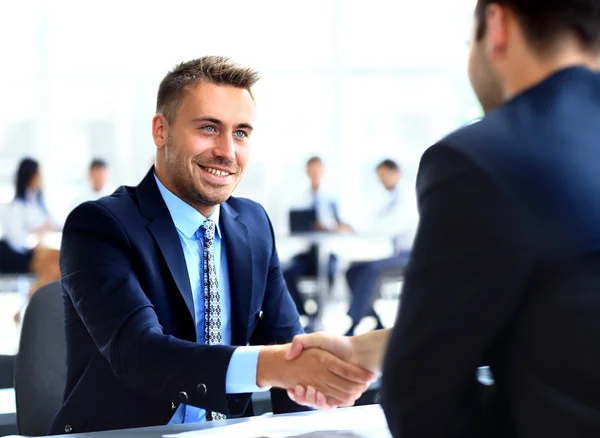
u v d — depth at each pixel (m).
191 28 10.00
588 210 0.82
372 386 2.35
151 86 9.94
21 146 9.88
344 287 8.24
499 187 0.83
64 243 1.71
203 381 1.42
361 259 7.60
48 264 3.39
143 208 1.75
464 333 0.83
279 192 9.96
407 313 0.88
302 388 1.43
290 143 10.23
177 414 1.68
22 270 6.96
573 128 0.87
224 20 10.05
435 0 10.14
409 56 10.26
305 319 7.30
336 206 7.91
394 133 10.32
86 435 1.29
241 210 1.92
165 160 1.79
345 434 1.30
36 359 1.93
